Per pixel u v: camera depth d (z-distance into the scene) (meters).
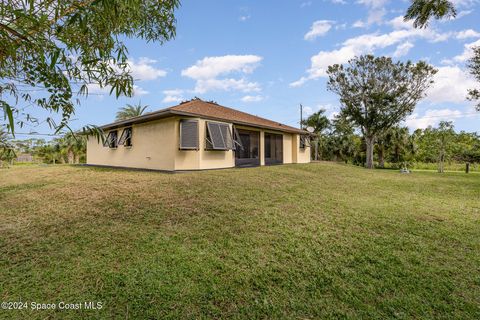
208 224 4.84
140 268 3.22
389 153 30.34
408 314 2.45
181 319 2.37
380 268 3.32
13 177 11.55
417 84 25.05
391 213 5.96
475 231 4.78
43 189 7.95
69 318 2.35
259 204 6.34
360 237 4.38
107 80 2.64
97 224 4.76
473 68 14.75
